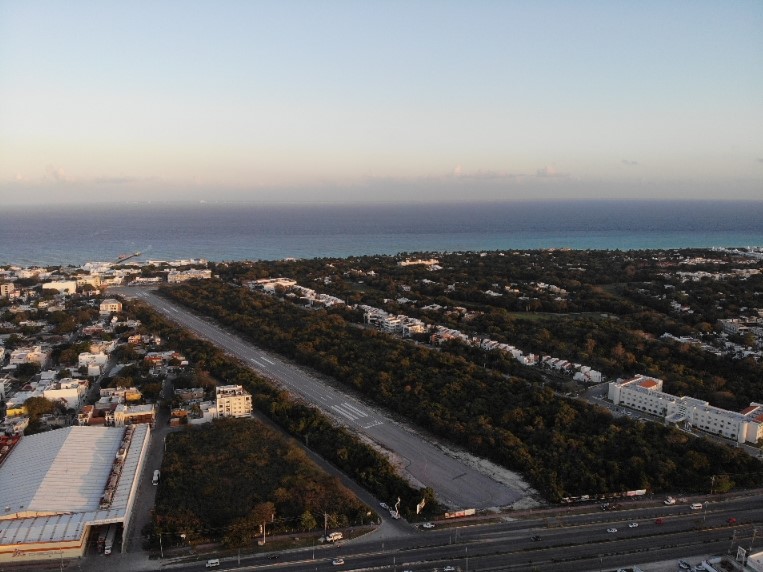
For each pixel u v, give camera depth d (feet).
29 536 547.90
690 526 609.83
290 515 616.80
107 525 600.80
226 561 548.72
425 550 566.77
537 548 570.87
